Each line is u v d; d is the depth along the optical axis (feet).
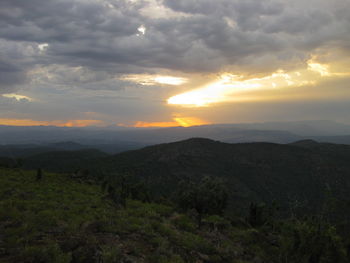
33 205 56.13
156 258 35.58
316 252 49.37
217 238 58.80
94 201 75.05
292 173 406.00
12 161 209.97
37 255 29.32
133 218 55.67
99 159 449.06
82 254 31.30
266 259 53.98
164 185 319.27
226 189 72.33
